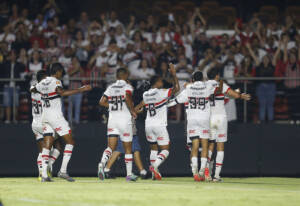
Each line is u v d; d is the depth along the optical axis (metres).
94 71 53.97
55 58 55.19
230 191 29.55
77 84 51.88
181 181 39.09
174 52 55.97
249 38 60.22
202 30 62.69
